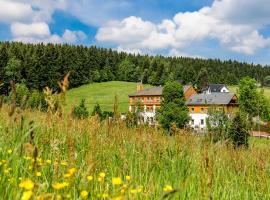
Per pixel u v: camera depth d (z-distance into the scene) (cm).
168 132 813
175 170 596
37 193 322
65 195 352
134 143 693
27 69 15700
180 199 479
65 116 655
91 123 767
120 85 19950
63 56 18025
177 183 533
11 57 15850
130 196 402
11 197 353
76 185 399
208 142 734
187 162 630
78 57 19325
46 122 653
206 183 490
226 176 626
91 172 458
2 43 17875
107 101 16400
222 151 720
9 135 565
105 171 532
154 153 663
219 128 776
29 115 714
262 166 687
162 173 583
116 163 591
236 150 769
